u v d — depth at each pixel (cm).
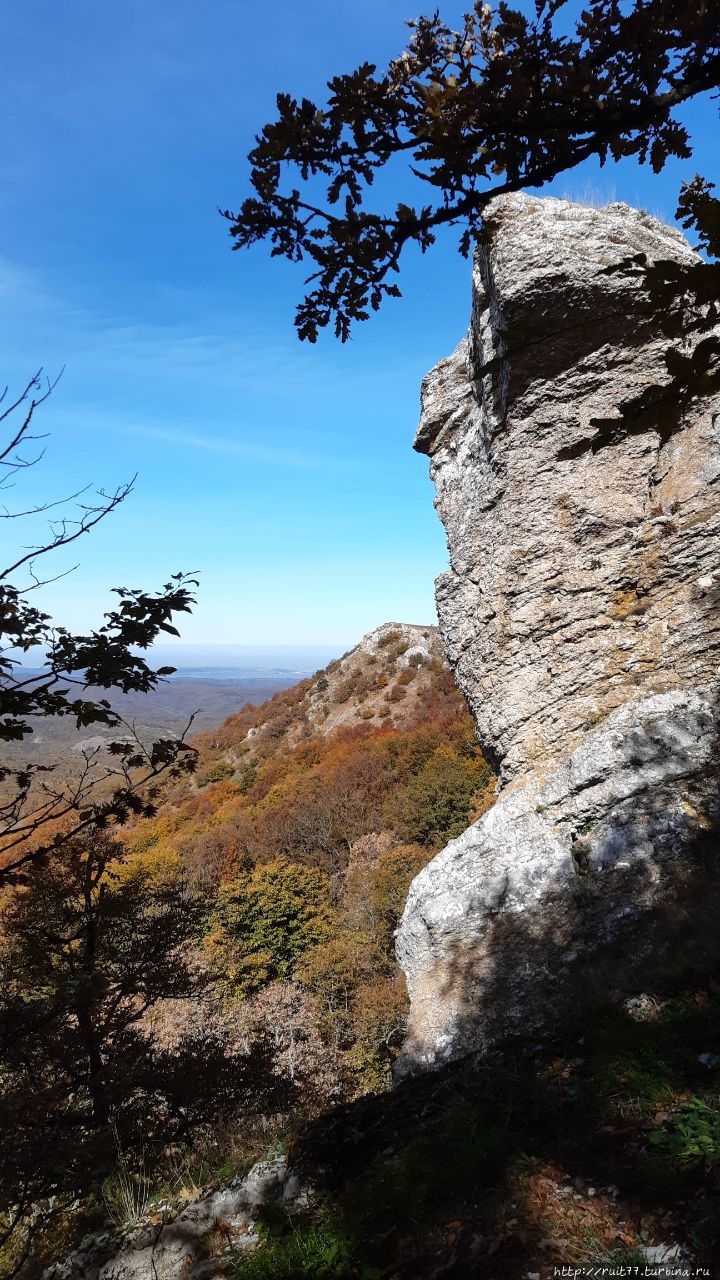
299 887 3778
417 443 1224
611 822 805
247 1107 1064
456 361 1170
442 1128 392
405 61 248
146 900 1173
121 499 413
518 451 954
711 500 852
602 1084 379
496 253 889
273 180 258
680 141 251
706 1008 422
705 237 190
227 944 3528
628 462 912
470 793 4741
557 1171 331
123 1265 420
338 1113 481
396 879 3722
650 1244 277
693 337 854
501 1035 670
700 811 761
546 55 240
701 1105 332
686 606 857
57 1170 653
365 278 270
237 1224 412
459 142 251
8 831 485
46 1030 783
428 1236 320
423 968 853
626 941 678
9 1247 601
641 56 239
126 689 444
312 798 5862
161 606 433
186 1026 2119
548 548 943
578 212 875
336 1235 340
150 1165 622
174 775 557
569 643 930
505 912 820
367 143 255
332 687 9669
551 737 934
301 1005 2755
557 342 891
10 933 1037
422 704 7831
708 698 812
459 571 1079
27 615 418
